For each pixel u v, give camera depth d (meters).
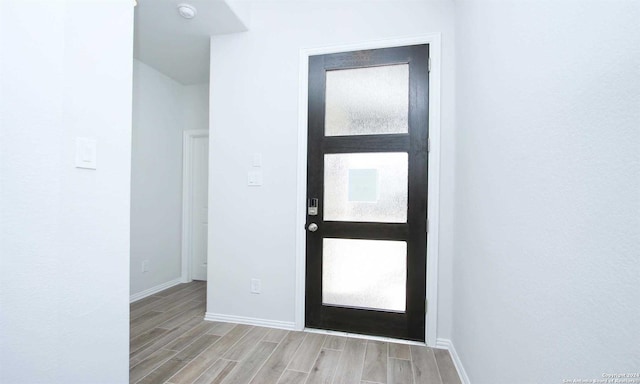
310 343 1.82
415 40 1.87
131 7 1.17
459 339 1.57
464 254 1.52
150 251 2.85
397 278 1.91
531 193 0.83
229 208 2.17
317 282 2.02
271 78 2.10
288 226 2.06
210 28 2.12
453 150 1.79
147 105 2.82
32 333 0.87
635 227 0.49
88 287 1.01
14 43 0.83
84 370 1.00
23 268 0.85
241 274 2.14
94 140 1.03
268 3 2.12
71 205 0.96
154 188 2.90
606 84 0.55
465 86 1.55
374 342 1.84
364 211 1.96
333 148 2.00
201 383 1.41
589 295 0.59
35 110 0.87
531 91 0.83
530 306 0.82
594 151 0.58
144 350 1.73
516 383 0.90
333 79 2.03
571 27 0.66
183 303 2.56
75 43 0.97
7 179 0.82
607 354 0.54
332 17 2.00
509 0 0.99
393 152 1.91
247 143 2.14
